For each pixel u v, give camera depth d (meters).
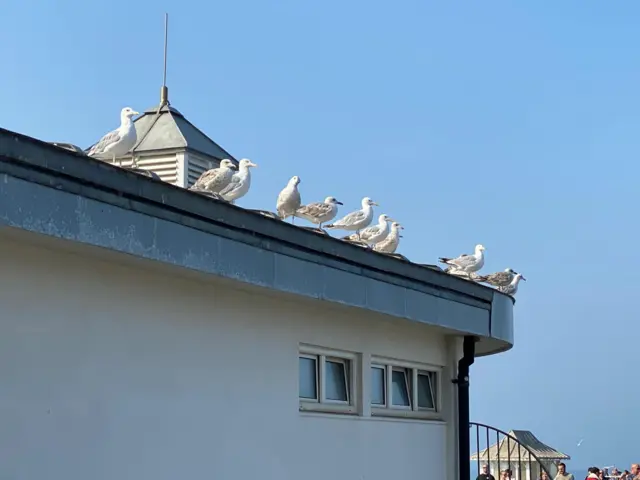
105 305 7.65
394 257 10.05
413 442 11.95
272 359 9.48
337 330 10.55
